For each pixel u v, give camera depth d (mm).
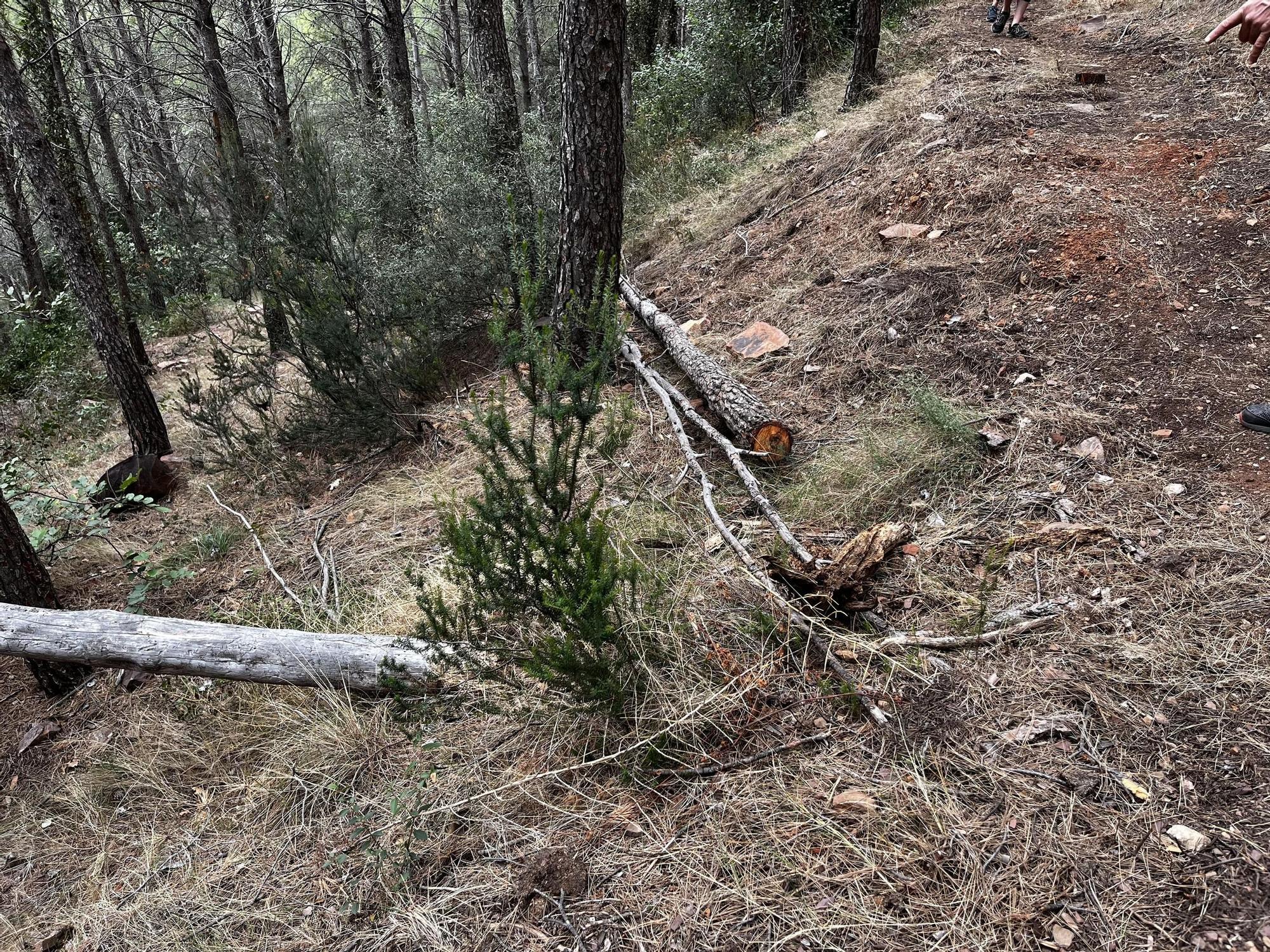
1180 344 3961
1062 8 10578
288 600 4230
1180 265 4449
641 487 4262
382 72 16016
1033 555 3107
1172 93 6523
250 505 5598
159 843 2977
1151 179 5266
